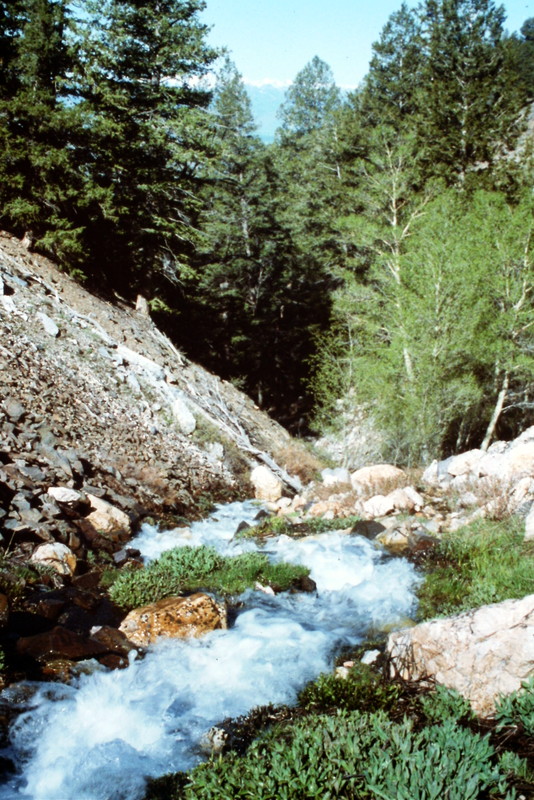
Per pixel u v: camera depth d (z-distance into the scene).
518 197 31.78
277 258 38.97
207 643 8.00
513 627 5.85
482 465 15.41
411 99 39.22
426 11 37.88
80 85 25.34
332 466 26.81
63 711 6.32
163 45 27.50
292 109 62.56
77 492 12.52
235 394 29.92
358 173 34.62
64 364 19.45
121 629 8.16
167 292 34.78
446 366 23.89
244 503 18.28
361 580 10.59
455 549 10.77
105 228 27.92
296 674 7.24
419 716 5.66
